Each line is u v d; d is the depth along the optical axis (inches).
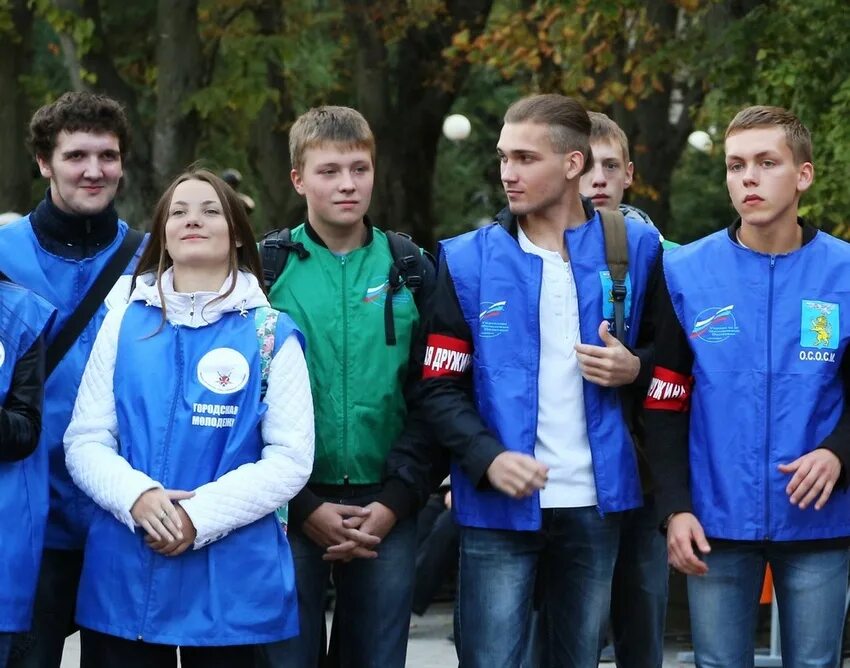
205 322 199.9
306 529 220.2
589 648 216.2
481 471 207.9
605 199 269.1
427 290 229.3
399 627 228.2
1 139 798.5
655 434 209.2
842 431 201.6
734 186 205.9
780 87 614.9
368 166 227.9
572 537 213.8
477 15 856.3
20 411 197.8
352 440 223.8
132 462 197.0
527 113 214.8
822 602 203.8
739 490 202.8
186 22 767.1
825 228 633.6
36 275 217.2
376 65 858.1
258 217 968.9
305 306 225.3
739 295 205.6
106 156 218.7
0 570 196.2
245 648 200.1
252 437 199.0
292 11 862.5
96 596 196.9
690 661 362.9
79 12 762.8
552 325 214.1
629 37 748.6
